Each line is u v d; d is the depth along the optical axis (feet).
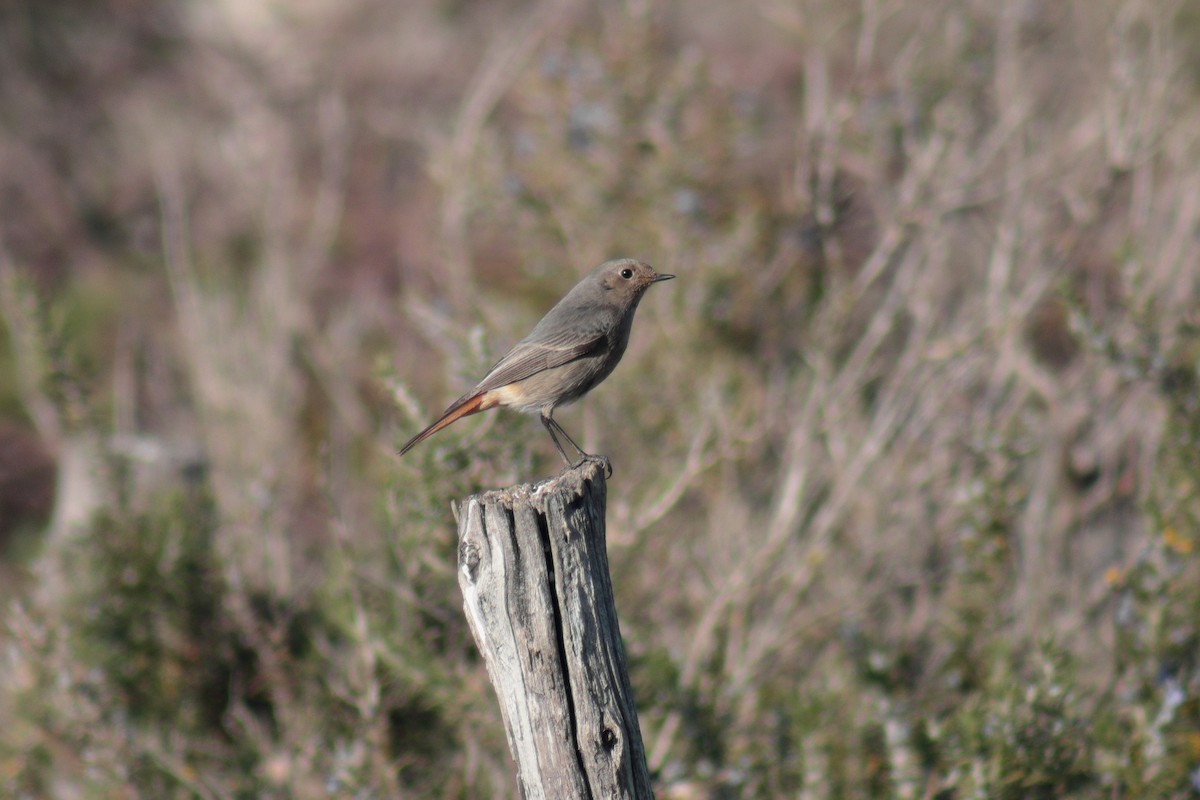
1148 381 34.71
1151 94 41.32
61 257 86.99
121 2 110.63
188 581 37.01
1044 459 41.39
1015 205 44.50
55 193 91.56
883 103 50.06
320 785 32.83
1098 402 41.78
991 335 41.01
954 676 35.32
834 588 40.81
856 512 44.21
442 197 57.16
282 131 75.20
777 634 38.96
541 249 52.31
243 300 58.13
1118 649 33.73
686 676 35.09
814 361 43.93
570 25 57.57
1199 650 32.68
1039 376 43.50
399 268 67.82
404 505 33.14
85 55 104.88
